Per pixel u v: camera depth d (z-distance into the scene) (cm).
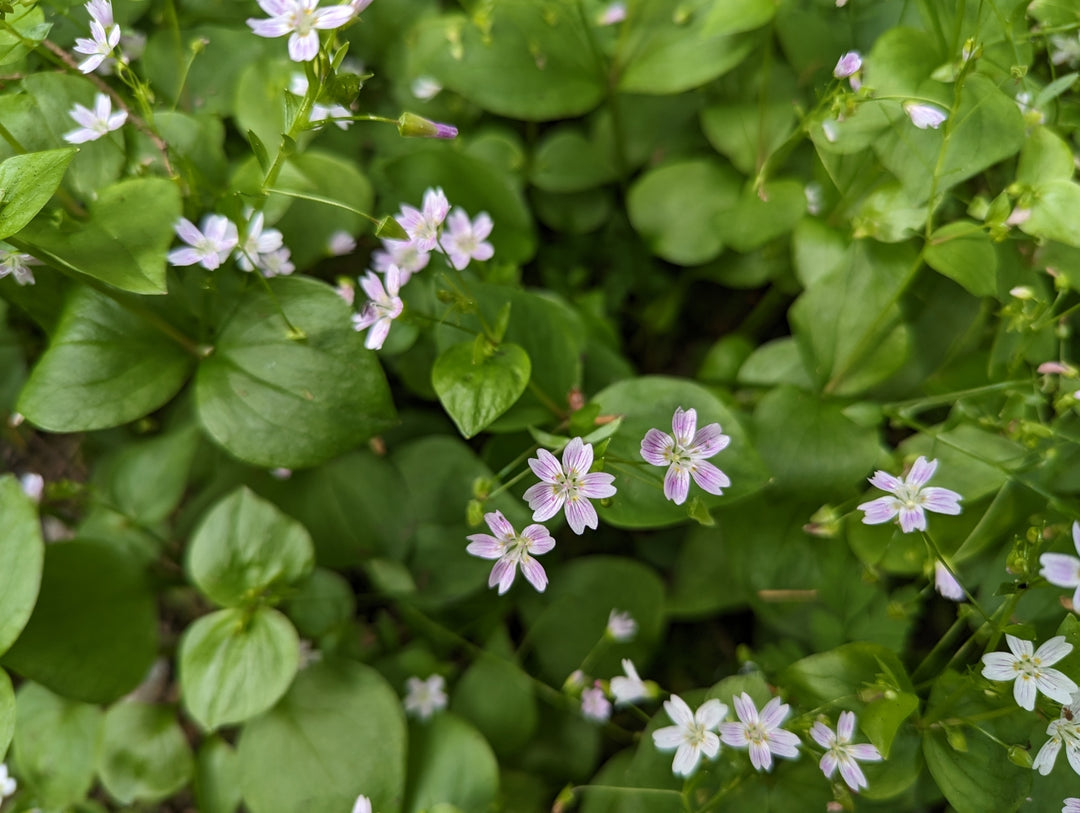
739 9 33
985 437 31
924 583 32
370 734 31
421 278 34
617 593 33
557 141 37
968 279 30
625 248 37
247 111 34
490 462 33
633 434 30
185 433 34
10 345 36
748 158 35
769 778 30
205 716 30
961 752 29
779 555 32
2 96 32
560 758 33
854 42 35
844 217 33
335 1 31
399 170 34
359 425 30
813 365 32
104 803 36
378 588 34
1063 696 27
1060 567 26
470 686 33
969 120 31
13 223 27
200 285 31
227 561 31
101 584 32
